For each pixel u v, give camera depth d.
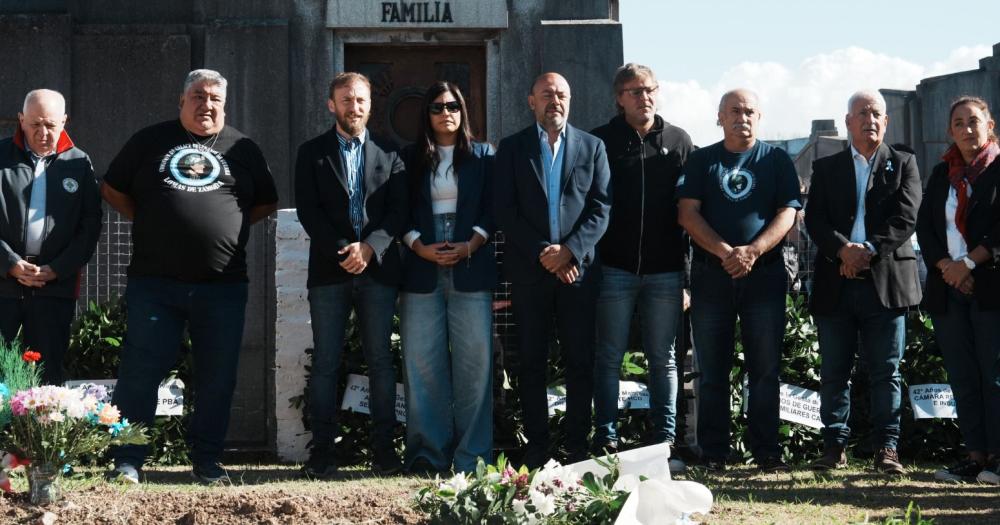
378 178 7.18
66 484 5.89
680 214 7.46
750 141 7.47
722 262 7.29
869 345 7.54
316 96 9.66
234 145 7.04
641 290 7.55
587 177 7.18
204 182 6.84
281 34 9.59
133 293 6.83
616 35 9.82
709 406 7.55
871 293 7.43
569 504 4.67
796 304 8.54
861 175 7.55
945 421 8.25
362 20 9.65
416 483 6.55
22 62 9.43
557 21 9.81
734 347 7.71
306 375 8.29
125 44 9.48
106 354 8.25
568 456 7.22
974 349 7.30
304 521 4.98
